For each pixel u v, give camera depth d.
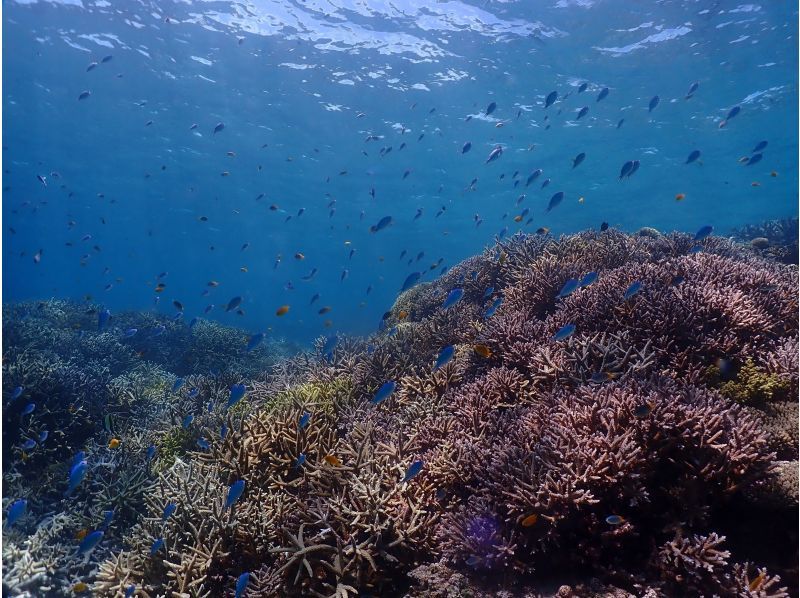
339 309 58.47
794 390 4.49
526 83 21.58
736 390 4.73
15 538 5.21
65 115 25.66
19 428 7.05
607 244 8.88
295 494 4.78
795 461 3.60
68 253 81.06
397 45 19.45
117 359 12.12
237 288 130.25
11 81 22.05
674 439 3.64
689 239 8.84
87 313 15.13
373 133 27.72
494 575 3.45
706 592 3.04
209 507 4.57
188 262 85.50
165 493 4.96
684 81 21.06
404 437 5.12
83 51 19.91
